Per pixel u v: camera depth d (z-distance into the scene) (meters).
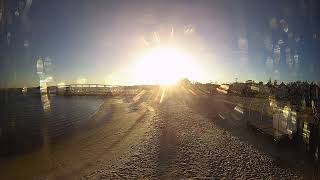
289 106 20.72
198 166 11.09
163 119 22.92
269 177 9.80
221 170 10.59
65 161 12.42
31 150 14.59
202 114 24.73
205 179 9.70
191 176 10.01
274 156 12.17
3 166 11.80
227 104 31.36
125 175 10.34
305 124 15.82
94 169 11.20
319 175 9.88
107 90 63.78
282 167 10.77
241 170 10.55
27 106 46.00
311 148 12.98
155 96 47.34
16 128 22.91
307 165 10.90
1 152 14.13
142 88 66.69
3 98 63.25
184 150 13.46
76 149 14.56
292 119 15.94
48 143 16.27
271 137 15.14
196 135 16.62
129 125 21.23
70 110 36.25
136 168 11.09
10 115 33.03
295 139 14.41
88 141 16.39
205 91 52.75
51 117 29.86
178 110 27.92
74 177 10.33
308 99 19.66
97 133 18.84
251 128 17.95
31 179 10.20
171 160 11.97
